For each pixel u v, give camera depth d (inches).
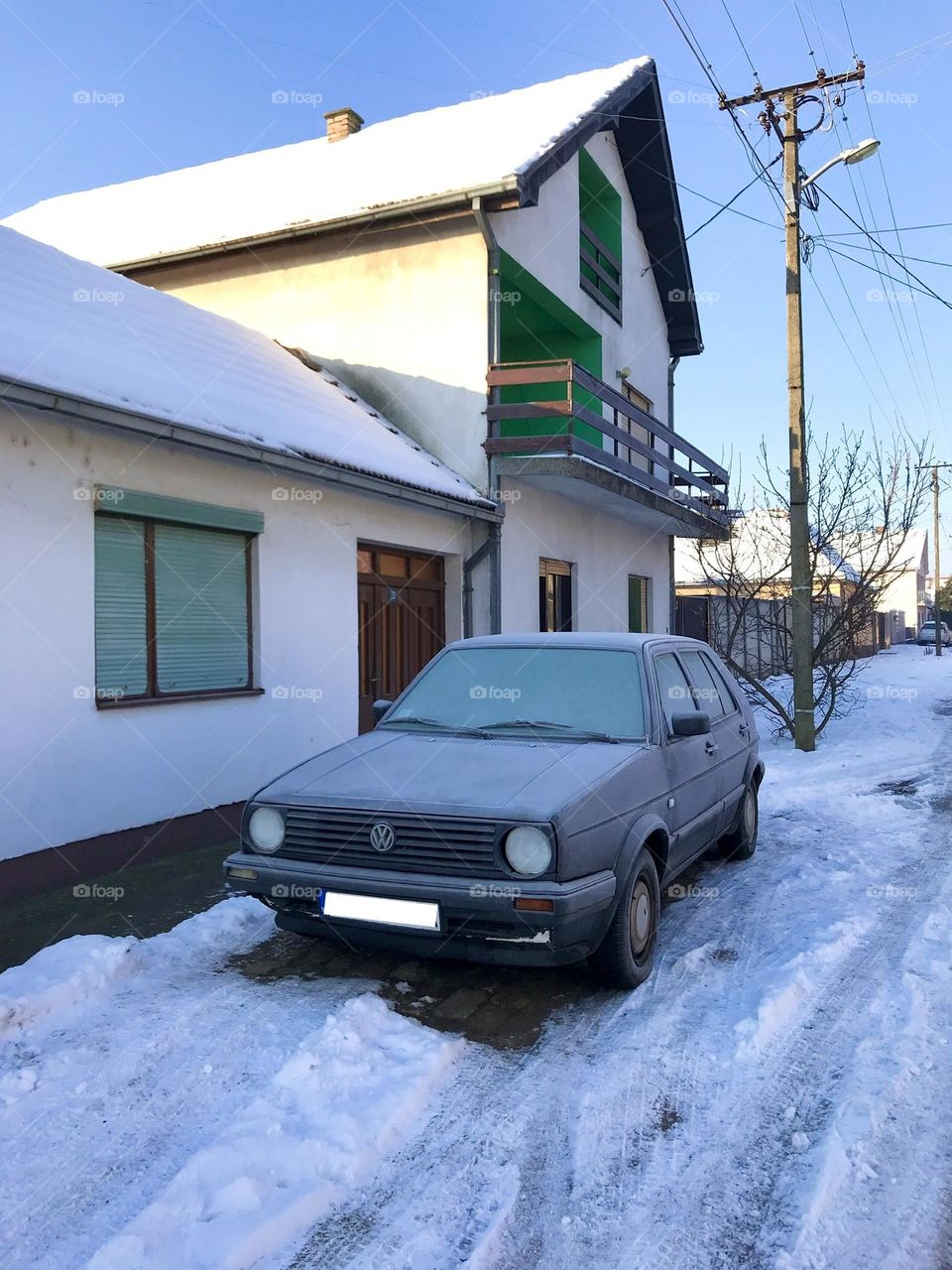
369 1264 97.5
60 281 314.7
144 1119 123.4
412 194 433.1
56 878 226.8
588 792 159.9
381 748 191.2
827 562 554.3
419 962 179.9
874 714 635.5
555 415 421.7
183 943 185.3
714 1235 102.7
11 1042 143.1
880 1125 124.0
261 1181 108.6
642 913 173.5
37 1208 105.5
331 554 339.0
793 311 490.3
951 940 195.3
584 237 580.4
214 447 253.1
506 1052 144.6
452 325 442.9
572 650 215.3
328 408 384.8
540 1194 110.0
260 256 485.7
